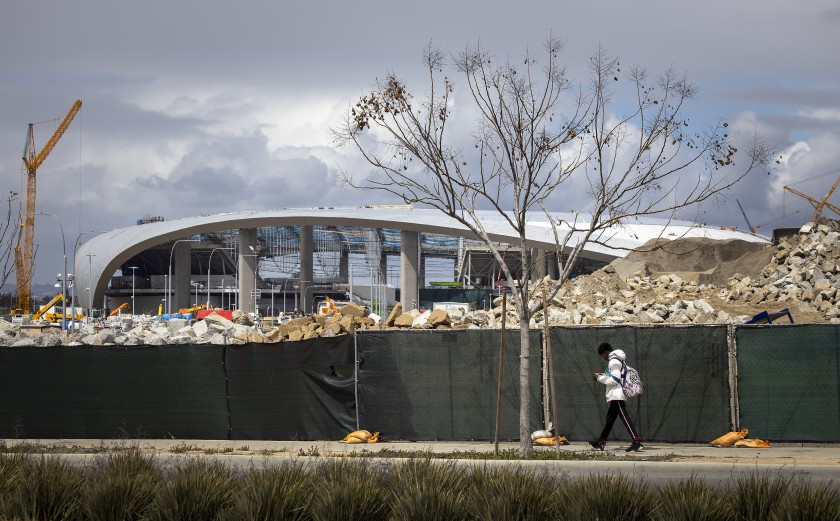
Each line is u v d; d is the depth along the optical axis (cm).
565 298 3831
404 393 1856
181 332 4306
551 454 1561
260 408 1923
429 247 19100
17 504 1062
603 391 1795
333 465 1152
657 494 1086
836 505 962
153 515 1037
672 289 3919
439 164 1773
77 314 10819
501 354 1588
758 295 3409
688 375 1759
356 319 3319
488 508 993
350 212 13600
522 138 1728
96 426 2002
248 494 1035
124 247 14812
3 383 2048
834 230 3784
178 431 1967
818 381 1712
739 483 1030
